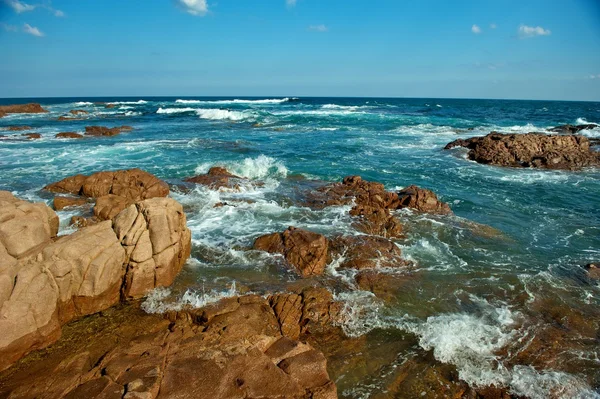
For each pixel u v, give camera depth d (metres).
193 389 5.62
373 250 10.91
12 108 57.06
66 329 7.43
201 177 18.20
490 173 21.97
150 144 28.58
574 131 36.03
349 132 37.25
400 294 9.12
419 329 7.87
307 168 21.98
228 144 28.98
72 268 7.61
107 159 23.00
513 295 9.30
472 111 67.69
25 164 21.34
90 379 5.93
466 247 11.90
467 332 7.81
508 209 15.95
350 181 17.50
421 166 23.25
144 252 8.48
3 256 7.19
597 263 10.88
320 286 9.16
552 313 8.62
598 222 14.54
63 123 43.91
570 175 21.69
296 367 6.21
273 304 8.16
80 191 15.41
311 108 73.12
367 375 6.73
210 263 10.18
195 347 6.56
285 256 10.34
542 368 6.95
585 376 6.78
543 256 11.51
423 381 6.62
